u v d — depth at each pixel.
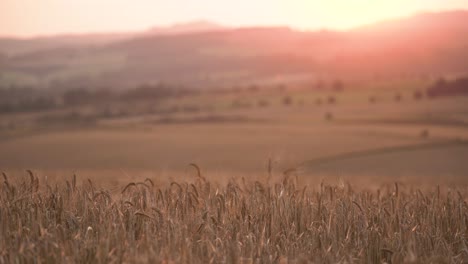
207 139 120.62
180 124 162.00
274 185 6.67
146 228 5.06
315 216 6.02
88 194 5.91
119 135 135.00
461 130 120.25
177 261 4.42
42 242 4.61
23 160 103.75
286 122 158.25
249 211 5.91
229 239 5.15
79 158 102.50
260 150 99.81
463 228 6.08
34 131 153.00
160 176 7.71
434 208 6.52
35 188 6.00
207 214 5.50
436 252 5.32
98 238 4.90
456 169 73.88
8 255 4.41
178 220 5.41
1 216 5.07
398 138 107.19
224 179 7.77
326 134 119.69
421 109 182.38
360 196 6.88
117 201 5.85
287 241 5.27
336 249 5.25
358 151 92.25
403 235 5.61
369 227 5.73
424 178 28.36
